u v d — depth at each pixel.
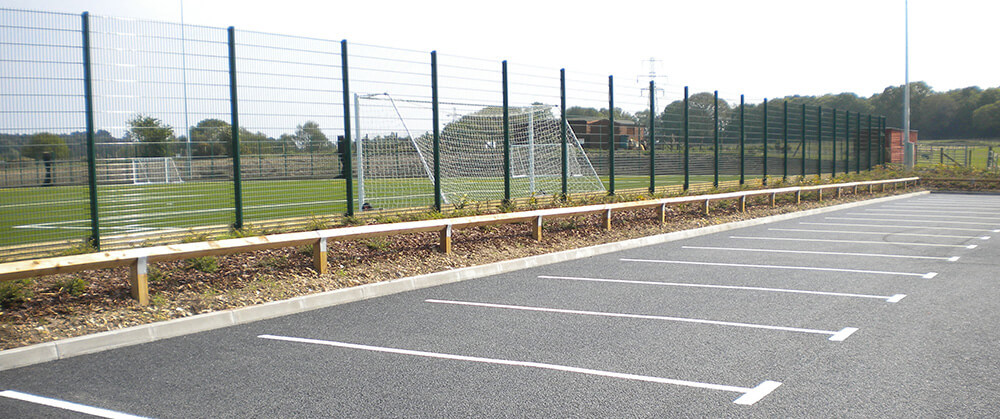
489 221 10.53
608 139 16.05
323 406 4.34
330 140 10.72
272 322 6.70
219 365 5.26
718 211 16.86
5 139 7.71
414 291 8.26
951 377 4.81
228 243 7.50
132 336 5.97
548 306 7.33
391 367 5.18
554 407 4.29
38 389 4.74
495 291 8.20
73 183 8.28
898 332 6.09
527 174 18.39
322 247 8.34
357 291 7.82
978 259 10.52
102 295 6.78
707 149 19.73
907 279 8.82
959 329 6.18
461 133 15.61
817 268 9.78
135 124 8.70
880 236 13.66
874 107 88.50
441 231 9.95
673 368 5.08
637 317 6.78
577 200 15.03
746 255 11.13
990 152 41.94
